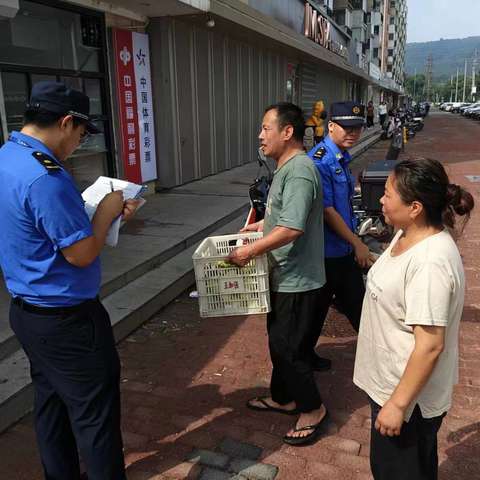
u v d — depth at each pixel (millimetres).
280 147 2693
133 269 5172
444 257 1713
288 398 3186
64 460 2432
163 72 9016
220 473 2693
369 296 1940
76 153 7262
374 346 1931
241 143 13070
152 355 4016
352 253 3432
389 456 1938
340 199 3311
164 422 3143
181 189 9719
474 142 23078
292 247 2709
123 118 8242
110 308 4484
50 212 1876
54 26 6613
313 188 2619
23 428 3094
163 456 2834
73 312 2070
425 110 52688
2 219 1956
